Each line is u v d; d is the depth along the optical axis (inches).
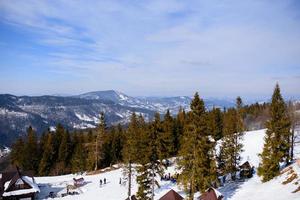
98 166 3511.3
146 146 1765.5
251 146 3002.0
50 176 3255.4
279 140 1745.8
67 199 2177.7
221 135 3425.2
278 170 1764.3
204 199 1497.3
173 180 2252.7
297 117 2321.6
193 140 1449.3
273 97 1800.0
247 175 2030.0
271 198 1439.5
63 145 3698.3
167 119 3095.5
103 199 2101.4
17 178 2218.3
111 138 3750.0
